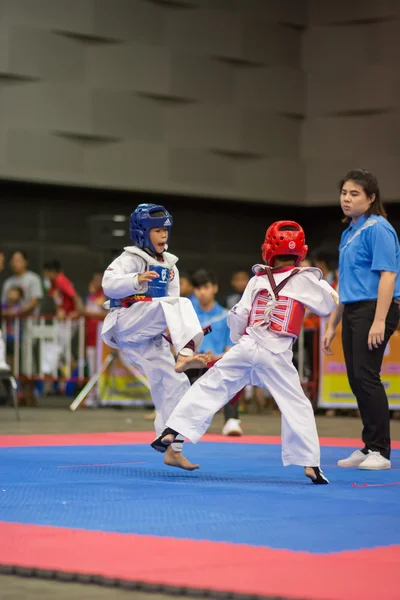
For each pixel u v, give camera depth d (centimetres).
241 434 964
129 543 358
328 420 1277
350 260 665
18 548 348
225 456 739
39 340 1476
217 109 1914
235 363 577
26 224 1811
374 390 655
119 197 1888
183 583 298
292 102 1972
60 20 1753
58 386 1612
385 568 321
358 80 1931
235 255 2005
